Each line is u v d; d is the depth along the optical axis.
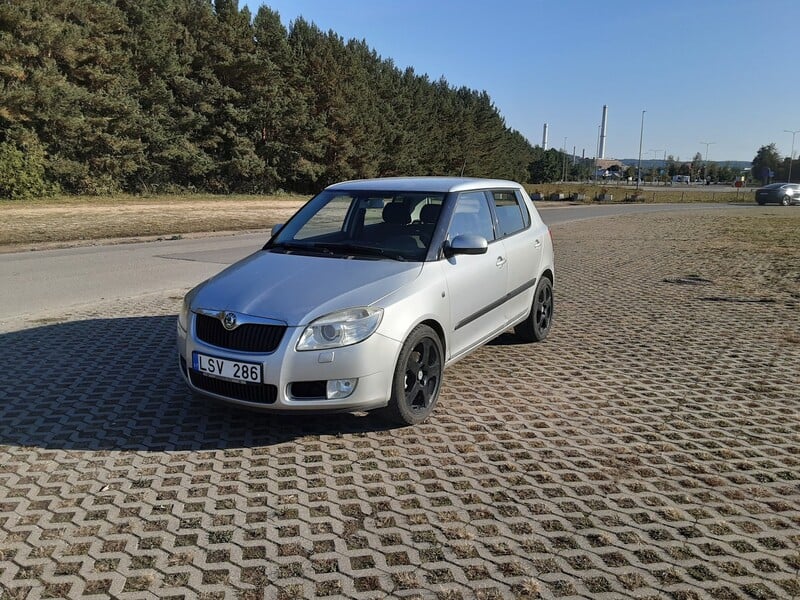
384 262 4.78
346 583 2.85
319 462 4.03
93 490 3.65
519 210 6.58
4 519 3.34
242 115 47.88
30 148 34.06
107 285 10.30
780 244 17.00
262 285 4.48
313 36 57.28
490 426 4.61
